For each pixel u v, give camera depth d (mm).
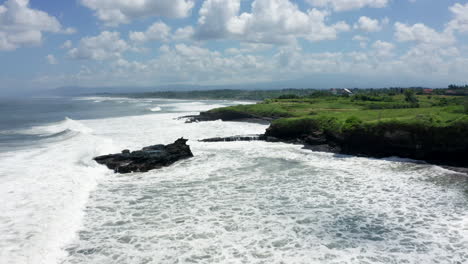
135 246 15578
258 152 40250
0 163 29797
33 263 13742
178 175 29016
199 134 54906
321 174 29250
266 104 89375
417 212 19859
